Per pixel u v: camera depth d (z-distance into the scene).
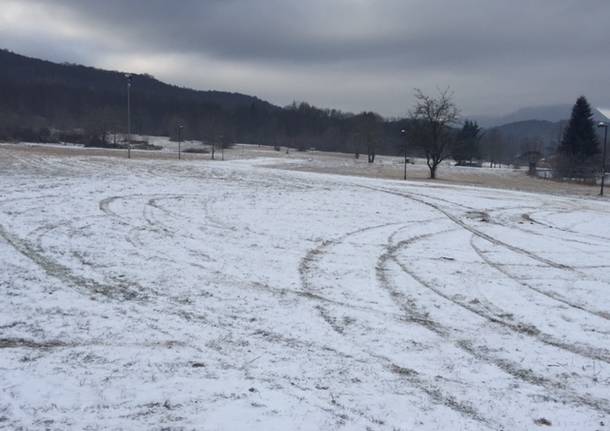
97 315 9.10
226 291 10.92
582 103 77.19
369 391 6.85
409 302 10.90
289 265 13.48
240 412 6.12
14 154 46.44
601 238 20.27
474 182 53.22
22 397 6.22
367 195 29.81
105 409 6.05
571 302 11.45
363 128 105.06
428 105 58.12
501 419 6.32
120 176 32.56
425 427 6.05
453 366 7.80
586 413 6.57
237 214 20.94
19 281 10.73
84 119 122.25
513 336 9.18
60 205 20.25
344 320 9.57
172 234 16.42
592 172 67.94
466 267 14.30
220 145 110.38
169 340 8.20
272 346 8.19
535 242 18.69
